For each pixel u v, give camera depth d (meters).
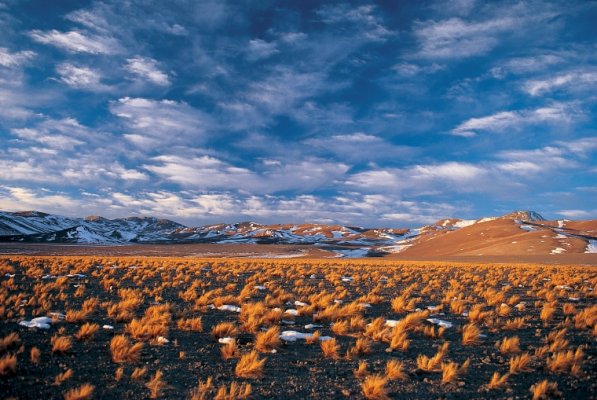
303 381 7.48
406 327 11.66
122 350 8.31
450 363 8.04
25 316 12.09
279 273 27.78
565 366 8.30
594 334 11.58
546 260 64.12
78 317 11.45
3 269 23.58
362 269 34.19
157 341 9.74
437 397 6.85
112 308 12.70
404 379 7.66
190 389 6.93
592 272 32.03
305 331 11.47
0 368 7.07
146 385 6.96
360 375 7.83
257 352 8.98
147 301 15.78
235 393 6.71
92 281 21.66
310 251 167.75
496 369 8.42
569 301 18.08
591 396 7.06
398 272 31.62
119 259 39.62
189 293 16.94
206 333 10.90
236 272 27.84
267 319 12.12
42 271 23.88
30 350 8.65
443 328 11.12
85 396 6.20
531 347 10.12
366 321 12.90
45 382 6.93
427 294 20.05
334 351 9.07
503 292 20.48
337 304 14.61
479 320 13.34
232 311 14.13
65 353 8.61
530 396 6.97
